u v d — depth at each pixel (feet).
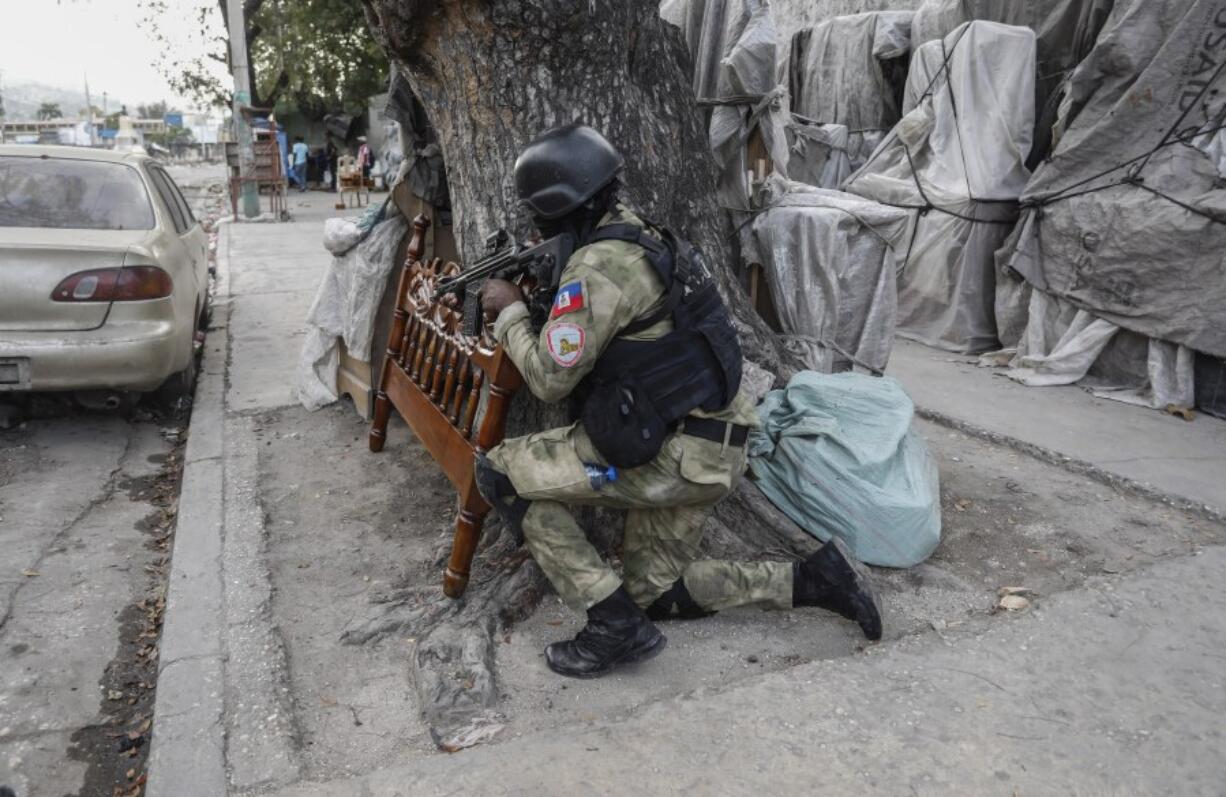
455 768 7.28
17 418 16.90
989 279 22.40
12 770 8.00
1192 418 17.07
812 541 10.82
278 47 79.36
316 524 12.26
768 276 14.78
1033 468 14.51
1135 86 18.79
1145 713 8.05
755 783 7.13
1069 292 19.67
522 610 9.73
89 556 12.00
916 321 23.82
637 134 10.71
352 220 16.12
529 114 10.04
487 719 8.03
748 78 14.35
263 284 30.63
